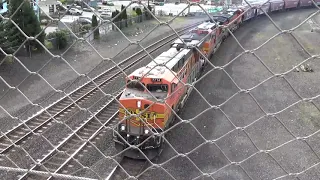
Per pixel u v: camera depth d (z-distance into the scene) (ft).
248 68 51.65
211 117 33.65
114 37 58.13
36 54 45.88
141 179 23.52
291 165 25.72
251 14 78.13
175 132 29.96
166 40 57.11
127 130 25.73
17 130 29.63
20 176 23.06
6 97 36.27
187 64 34.35
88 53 49.52
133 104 25.40
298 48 62.80
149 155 25.93
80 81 41.93
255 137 30.09
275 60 56.34
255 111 36.24
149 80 26.30
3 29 28.66
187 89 35.68
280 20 83.92
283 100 40.06
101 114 34.06
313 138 30.35
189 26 55.06
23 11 29.96
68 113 33.65
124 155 26.14
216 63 52.54
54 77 41.98
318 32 71.82
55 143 27.94
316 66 54.49
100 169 24.50
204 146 28.02
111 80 42.75
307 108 38.04
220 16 53.26
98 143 28.35
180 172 24.40
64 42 47.88
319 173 24.67
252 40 67.26
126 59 48.03
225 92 41.06
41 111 32.71
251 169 24.97
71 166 24.50
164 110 25.62
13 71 41.32
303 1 96.73
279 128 32.30
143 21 71.41
